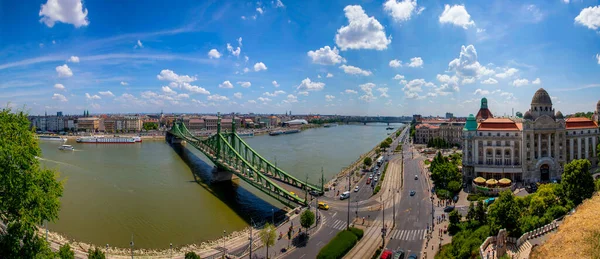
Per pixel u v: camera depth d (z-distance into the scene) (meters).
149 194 156.25
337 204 134.50
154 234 110.19
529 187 143.75
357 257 88.94
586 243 57.06
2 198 55.09
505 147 158.62
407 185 162.38
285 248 95.00
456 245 85.75
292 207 133.62
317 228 109.25
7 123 60.69
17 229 55.44
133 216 126.25
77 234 109.00
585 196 96.12
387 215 120.38
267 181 145.75
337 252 88.06
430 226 108.69
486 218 98.69
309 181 186.62
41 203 58.03
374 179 175.50
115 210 132.50
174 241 104.81
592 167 167.00
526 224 83.94
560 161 155.88
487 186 142.12
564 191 100.88
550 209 89.62
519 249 74.81
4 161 54.00
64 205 137.12
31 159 60.09
